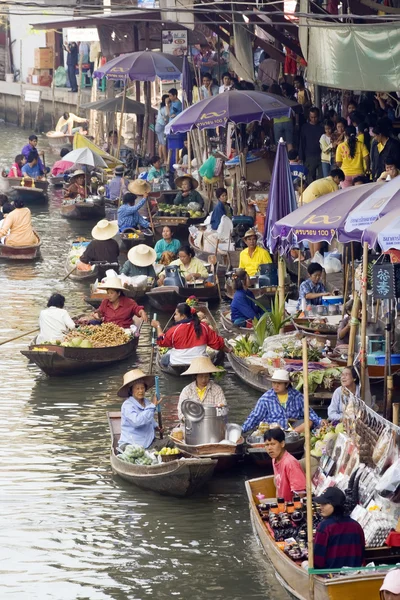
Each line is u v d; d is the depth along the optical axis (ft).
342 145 112.57
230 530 61.36
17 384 88.79
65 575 56.18
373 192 72.59
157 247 120.78
